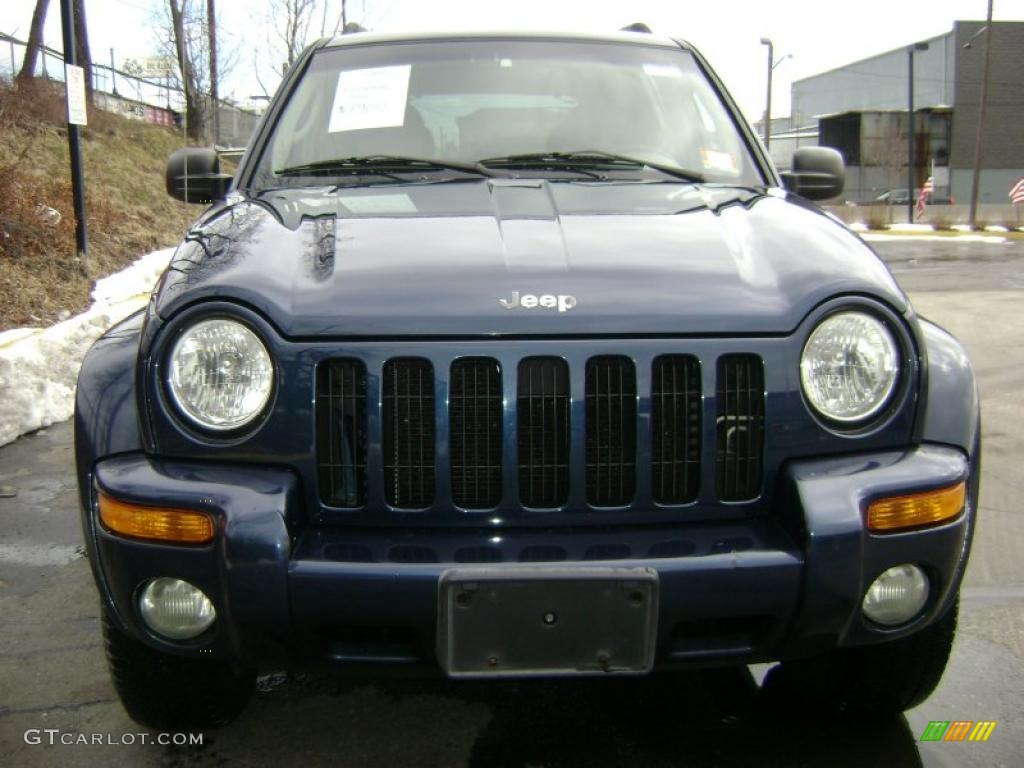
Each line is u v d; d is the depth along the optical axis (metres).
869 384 2.24
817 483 2.14
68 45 8.53
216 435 2.17
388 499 2.17
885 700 2.66
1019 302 11.43
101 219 10.62
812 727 2.73
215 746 2.64
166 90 24.33
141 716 2.59
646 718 2.79
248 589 2.04
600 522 2.19
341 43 3.73
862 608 2.16
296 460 2.15
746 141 3.48
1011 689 2.93
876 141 57.94
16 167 9.13
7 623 3.37
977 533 4.15
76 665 3.07
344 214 2.69
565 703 2.88
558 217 2.64
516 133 3.30
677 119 3.45
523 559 2.06
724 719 2.78
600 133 3.33
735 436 2.21
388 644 2.12
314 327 2.16
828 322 2.24
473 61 3.58
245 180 3.26
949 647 2.52
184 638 2.17
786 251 2.45
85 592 3.62
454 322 2.17
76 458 2.29
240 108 28.16
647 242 2.47
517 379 2.16
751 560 2.06
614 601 2.01
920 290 12.98
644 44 3.78
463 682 3.00
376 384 2.15
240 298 2.19
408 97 3.44
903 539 2.14
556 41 3.71
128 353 2.37
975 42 57.34
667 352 2.18
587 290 2.24
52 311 7.30
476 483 2.18
